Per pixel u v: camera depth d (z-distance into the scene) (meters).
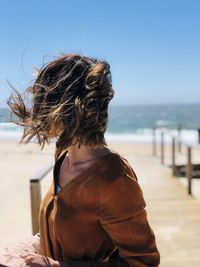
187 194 7.25
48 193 1.31
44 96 1.14
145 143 20.11
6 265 1.18
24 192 6.96
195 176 9.45
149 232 1.16
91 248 1.19
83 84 1.12
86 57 1.18
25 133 1.19
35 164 9.36
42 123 1.14
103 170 1.15
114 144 19.17
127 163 1.21
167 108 132.12
